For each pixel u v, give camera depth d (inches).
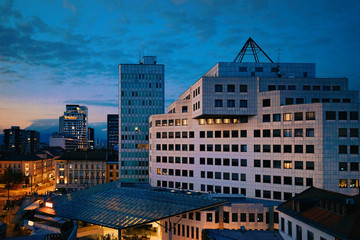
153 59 5821.9
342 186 2645.2
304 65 3459.6
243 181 3142.2
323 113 2687.0
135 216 2142.0
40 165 6889.8
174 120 3865.7
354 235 1184.8
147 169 5487.2
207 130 3494.1
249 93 3090.6
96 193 2871.6
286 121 2883.9
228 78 3088.1
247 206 2581.2
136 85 5605.3
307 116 2765.7
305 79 3198.8
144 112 5580.7
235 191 3198.8
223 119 3353.8
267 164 2987.2
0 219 3683.6
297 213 1712.6
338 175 2652.6
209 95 3068.4
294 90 2987.2
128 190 2906.0
